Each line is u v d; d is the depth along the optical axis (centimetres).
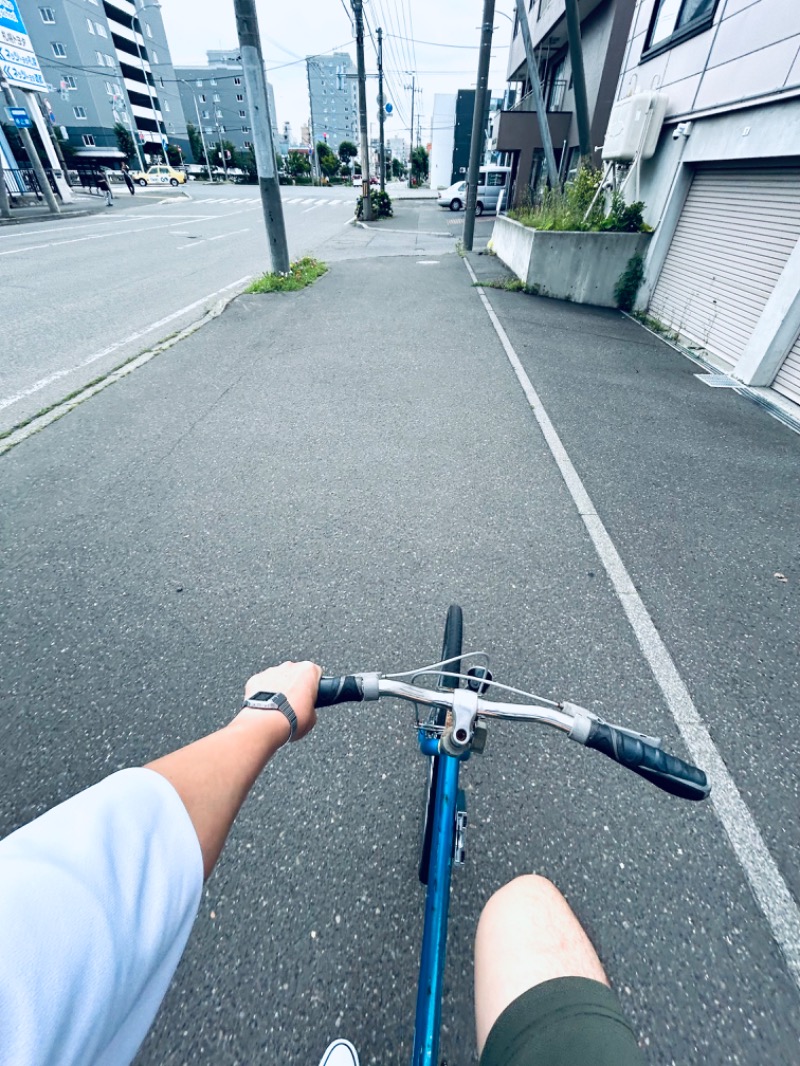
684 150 740
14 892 39
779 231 573
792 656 256
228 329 719
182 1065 134
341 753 205
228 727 88
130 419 462
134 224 1975
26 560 300
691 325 742
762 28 562
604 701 230
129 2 5966
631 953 155
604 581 298
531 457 424
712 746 212
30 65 1970
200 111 8731
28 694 227
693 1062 136
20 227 1817
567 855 177
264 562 304
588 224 897
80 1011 38
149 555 307
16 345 634
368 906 164
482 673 152
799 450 455
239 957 152
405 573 299
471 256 1391
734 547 329
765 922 163
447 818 132
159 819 58
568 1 902
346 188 5494
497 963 102
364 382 557
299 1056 136
